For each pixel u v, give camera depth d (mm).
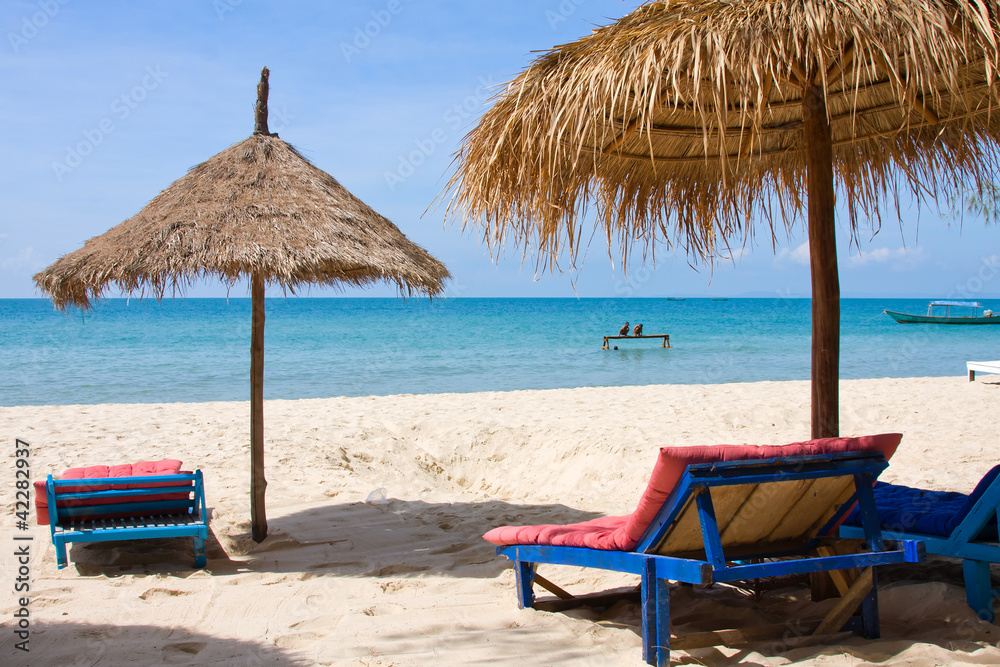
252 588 3527
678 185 4262
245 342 28828
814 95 3078
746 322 47344
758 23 2441
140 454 6715
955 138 3664
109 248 3775
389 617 3061
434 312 67000
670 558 2379
